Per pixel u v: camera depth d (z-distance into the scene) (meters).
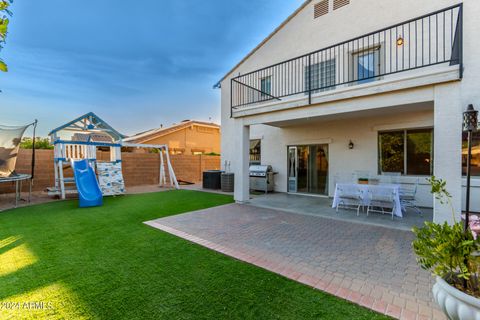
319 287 2.68
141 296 2.50
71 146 10.06
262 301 2.42
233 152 11.48
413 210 6.57
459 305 1.65
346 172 8.23
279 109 6.64
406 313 2.22
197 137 21.69
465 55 6.07
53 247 3.86
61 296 2.50
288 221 5.50
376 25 7.44
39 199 8.52
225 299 2.45
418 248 1.97
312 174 9.24
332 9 8.29
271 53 9.91
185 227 5.01
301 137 9.33
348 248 3.86
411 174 7.16
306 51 8.91
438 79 4.29
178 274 2.97
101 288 2.64
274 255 3.57
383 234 4.56
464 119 2.34
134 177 12.86
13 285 2.71
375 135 7.64
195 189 11.30
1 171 7.70
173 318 2.16
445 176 4.25
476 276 1.83
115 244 4.01
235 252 3.67
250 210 6.66
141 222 5.41
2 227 5.01
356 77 7.79
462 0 6.14
